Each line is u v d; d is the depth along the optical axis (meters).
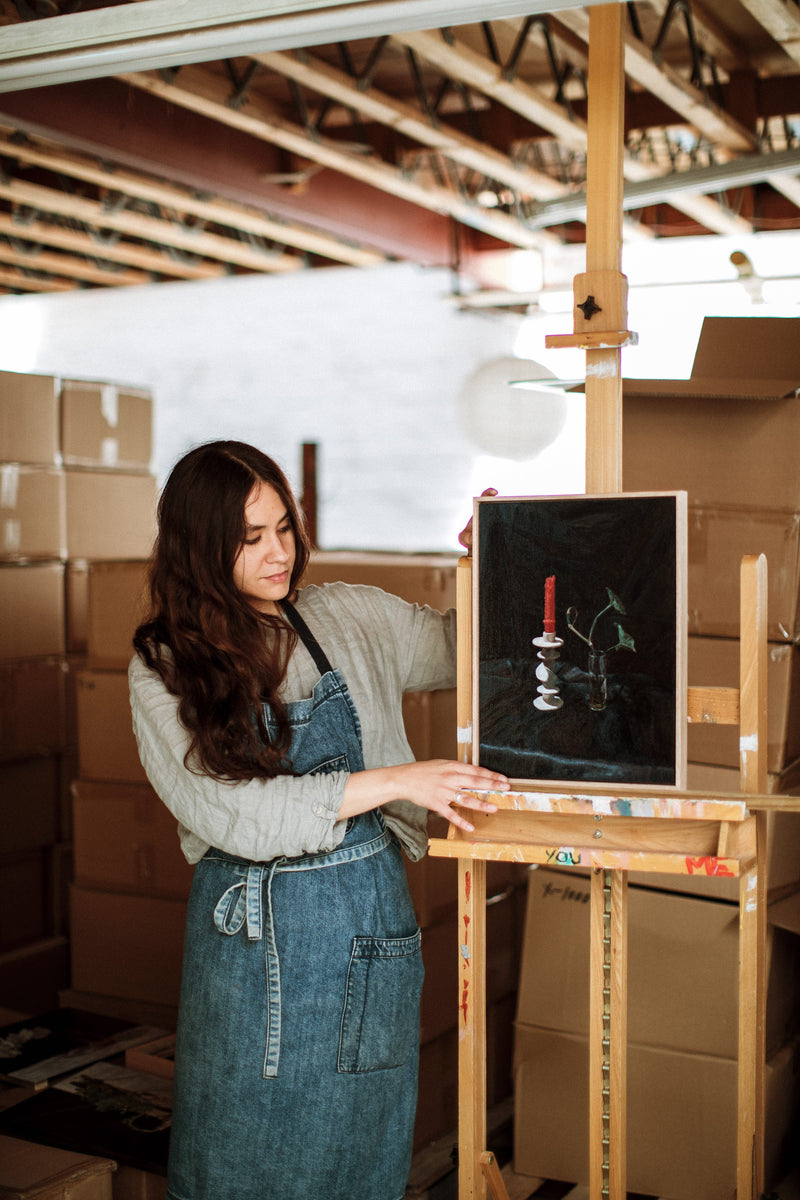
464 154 3.99
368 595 1.78
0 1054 2.37
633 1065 2.18
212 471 1.59
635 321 4.96
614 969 1.62
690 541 2.08
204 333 7.54
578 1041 2.25
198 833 1.55
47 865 3.22
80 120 3.39
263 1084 1.52
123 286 6.34
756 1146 1.68
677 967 2.15
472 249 5.38
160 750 1.57
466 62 3.18
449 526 7.02
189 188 4.56
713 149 4.12
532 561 1.57
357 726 1.64
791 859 2.18
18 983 3.00
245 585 1.62
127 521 3.44
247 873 1.57
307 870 1.56
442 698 2.29
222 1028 1.55
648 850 1.52
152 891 2.68
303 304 7.33
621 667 1.52
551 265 5.27
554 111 3.64
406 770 1.55
